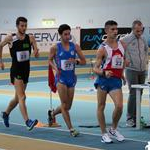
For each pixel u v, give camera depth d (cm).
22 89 1362
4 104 2048
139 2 3728
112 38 1170
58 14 3972
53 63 1297
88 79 3156
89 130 1391
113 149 1116
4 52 2833
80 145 1166
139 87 1364
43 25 3994
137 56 1421
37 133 1345
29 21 4012
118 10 3806
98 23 3875
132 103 1434
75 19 3938
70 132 1312
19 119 1622
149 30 3073
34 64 2973
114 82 1175
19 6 4000
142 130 1391
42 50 2939
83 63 1296
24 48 1352
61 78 1275
